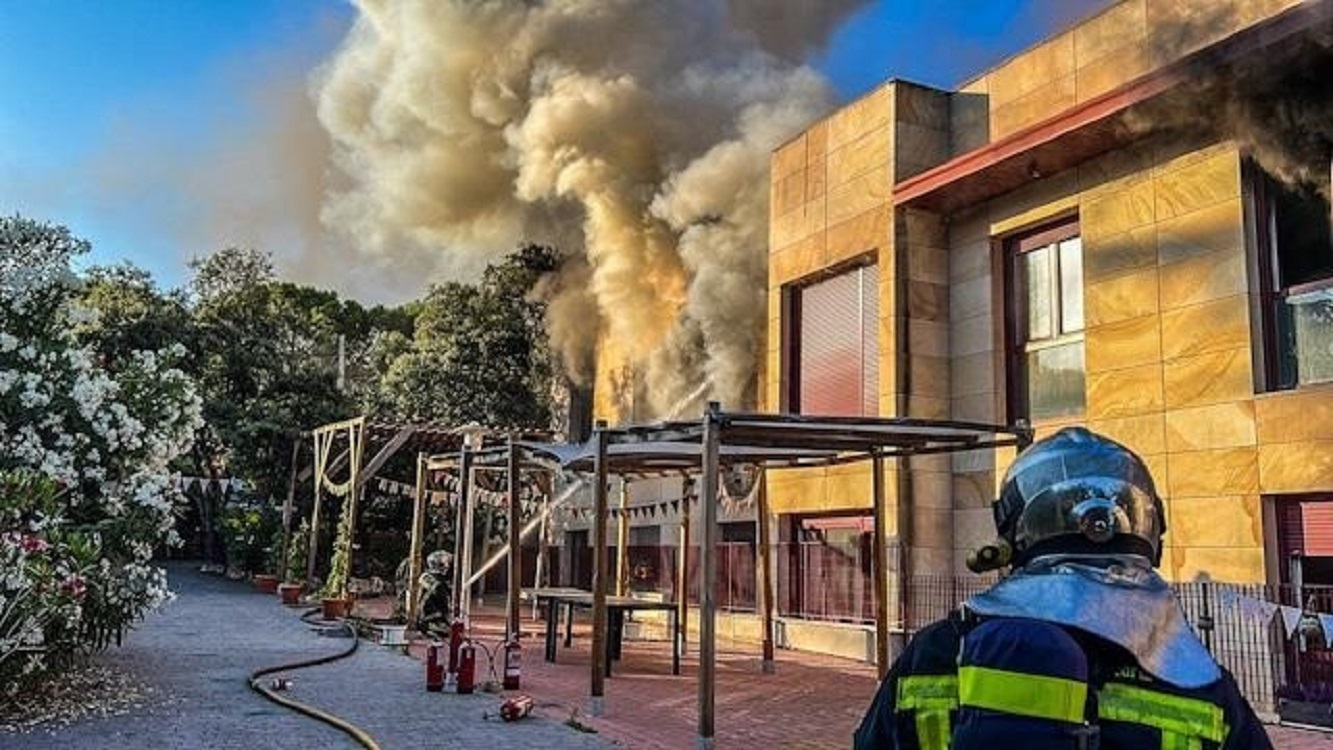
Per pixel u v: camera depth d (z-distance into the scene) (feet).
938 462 42.11
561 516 66.74
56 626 25.26
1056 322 38.83
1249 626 29.25
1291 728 27.35
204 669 32.27
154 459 31.09
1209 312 32.01
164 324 79.05
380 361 98.17
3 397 27.12
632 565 62.64
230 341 82.79
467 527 41.50
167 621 46.03
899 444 31.89
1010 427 29.68
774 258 51.26
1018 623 4.91
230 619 48.39
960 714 4.85
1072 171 37.70
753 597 50.16
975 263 42.22
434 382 80.89
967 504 41.34
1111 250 35.60
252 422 75.25
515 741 23.54
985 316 41.47
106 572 27.96
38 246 29.91
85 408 28.12
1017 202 40.29
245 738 22.59
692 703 30.01
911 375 42.29
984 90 42.93
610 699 30.32
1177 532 31.96
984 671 4.80
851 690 33.17
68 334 30.27
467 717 26.22
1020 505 5.60
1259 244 31.37
